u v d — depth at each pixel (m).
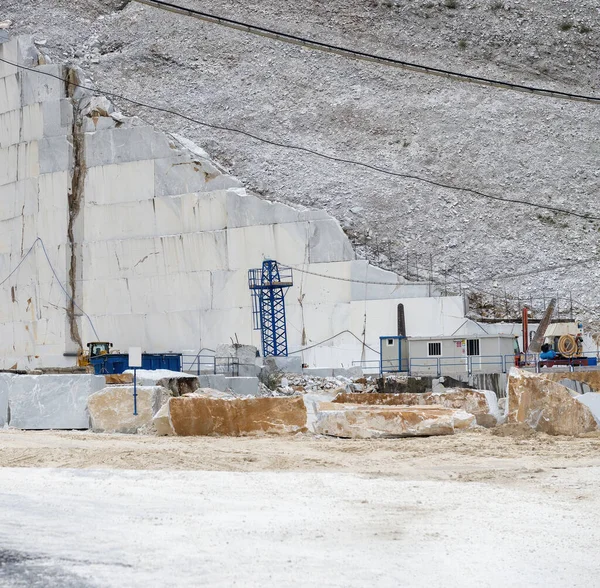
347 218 66.81
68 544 11.17
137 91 84.31
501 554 10.91
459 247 64.06
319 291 58.09
